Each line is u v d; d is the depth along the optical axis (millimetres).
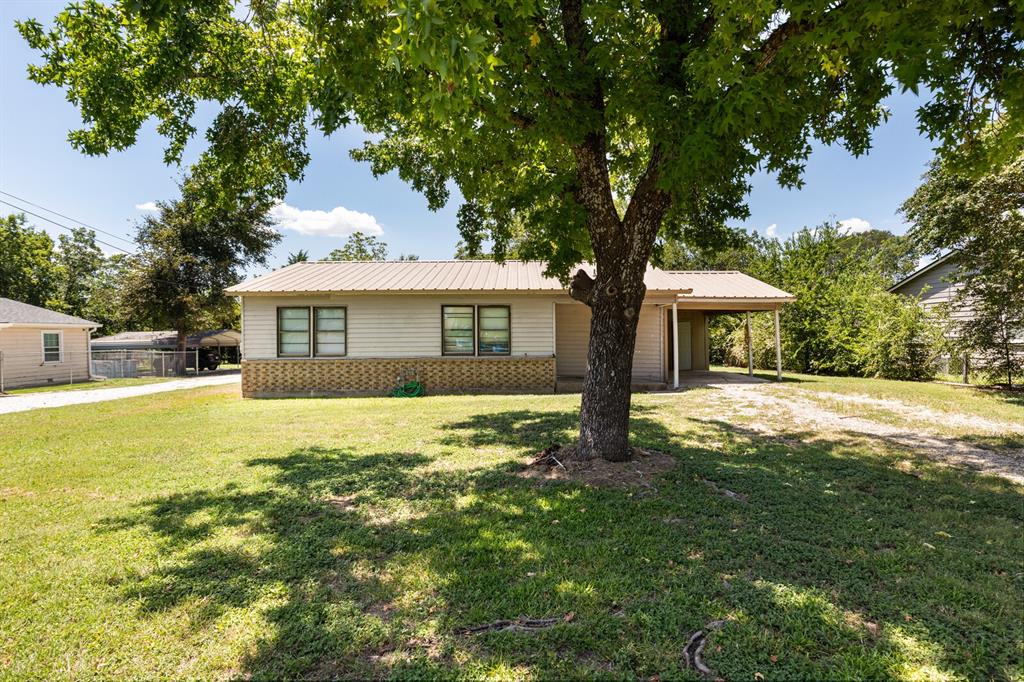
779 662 2273
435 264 16891
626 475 5125
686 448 6434
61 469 5773
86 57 4953
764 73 3742
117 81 4906
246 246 31484
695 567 3186
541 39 4438
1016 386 12820
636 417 8945
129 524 4070
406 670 2252
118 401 13125
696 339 20266
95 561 3381
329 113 5141
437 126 4969
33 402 13336
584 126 4762
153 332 36656
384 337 14125
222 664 2312
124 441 7395
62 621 2664
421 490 4883
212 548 3582
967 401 10562
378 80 4070
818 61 4086
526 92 4688
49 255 41281
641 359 14773
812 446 6605
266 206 6867
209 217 6797
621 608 2734
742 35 3688
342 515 4250
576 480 5055
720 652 2336
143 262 28844
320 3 4062
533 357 14125
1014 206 10156
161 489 5004
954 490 4734
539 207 6258
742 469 5438
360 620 2646
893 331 16203
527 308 14266
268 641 2469
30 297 38594
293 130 6496
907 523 3926
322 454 6430
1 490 4992
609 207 5441
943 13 3160
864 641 2420
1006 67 3891
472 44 2385
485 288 13609
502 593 2904
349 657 2355
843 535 3688
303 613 2717
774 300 14859
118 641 2488
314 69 4902
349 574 3178
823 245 20109
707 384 14719
